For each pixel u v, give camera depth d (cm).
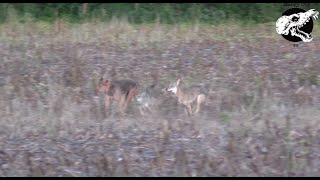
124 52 7038
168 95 5197
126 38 7556
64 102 5247
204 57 6850
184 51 7075
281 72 6331
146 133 4522
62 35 7750
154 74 6259
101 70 6425
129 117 4922
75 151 4209
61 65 6594
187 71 6369
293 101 5419
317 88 5841
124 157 4041
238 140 4294
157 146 4225
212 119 4838
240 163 3900
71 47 7219
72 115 4900
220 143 4272
